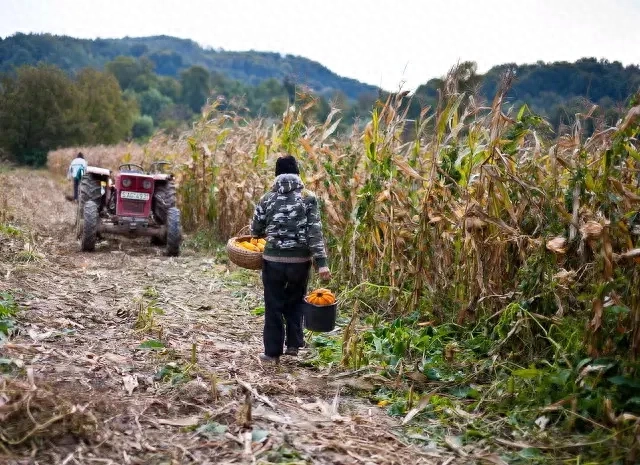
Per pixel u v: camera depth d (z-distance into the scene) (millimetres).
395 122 6875
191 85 112188
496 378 4422
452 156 6094
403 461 3281
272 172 9914
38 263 7805
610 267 3973
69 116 51938
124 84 119688
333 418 3783
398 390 4391
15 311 5352
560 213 4758
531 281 4828
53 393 3471
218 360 4805
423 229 6000
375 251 6973
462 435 3660
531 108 5789
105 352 4672
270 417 3666
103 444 3160
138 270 8414
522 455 3367
